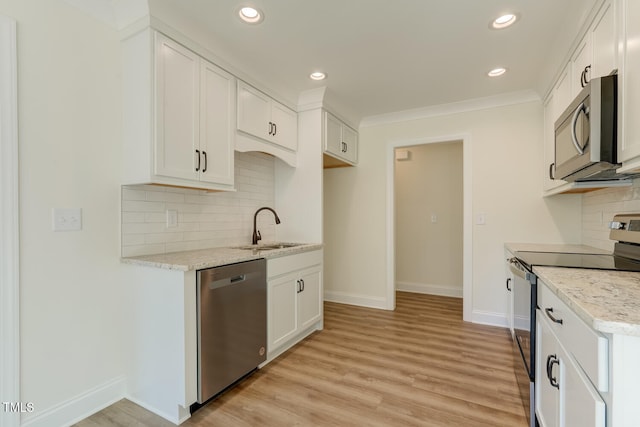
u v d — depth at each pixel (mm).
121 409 1791
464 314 3275
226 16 1860
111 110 1858
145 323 1814
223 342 1870
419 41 2131
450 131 3340
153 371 1780
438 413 1732
